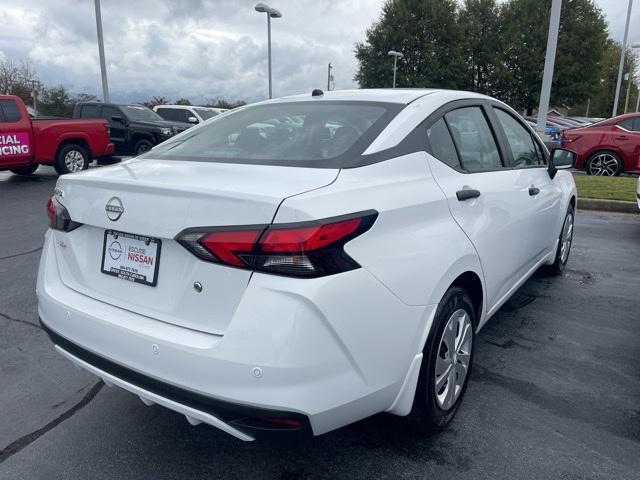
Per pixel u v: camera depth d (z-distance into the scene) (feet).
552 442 8.98
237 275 6.66
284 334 6.37
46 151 39.47
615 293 16.05
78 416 9.82
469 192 9.59
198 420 7.28
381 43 147.43
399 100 9.93
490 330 13.42
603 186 33.17
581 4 131.64
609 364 11.69
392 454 8.72
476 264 9.50
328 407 6.72
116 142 53.72
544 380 10.99
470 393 10.46
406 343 7.63
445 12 139.64
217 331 6.86
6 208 29.68
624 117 39.09
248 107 11.60
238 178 7.60
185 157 9.43
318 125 9.43
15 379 11.07
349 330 6.79
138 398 10.43
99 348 7.79
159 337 7.07
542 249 14.69
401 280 7.48
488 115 11.82
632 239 22.75
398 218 7.72
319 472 8.36
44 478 8.21
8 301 15.35
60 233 8.83
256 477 8.28
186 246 6.94
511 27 134.21
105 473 8.35
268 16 78.38
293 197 6.66
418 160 8.84
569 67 130.00
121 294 7.90
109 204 7.79
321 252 6.53
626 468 8.36
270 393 6.45
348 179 7.60
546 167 14.75
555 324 13.79
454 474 8.25
